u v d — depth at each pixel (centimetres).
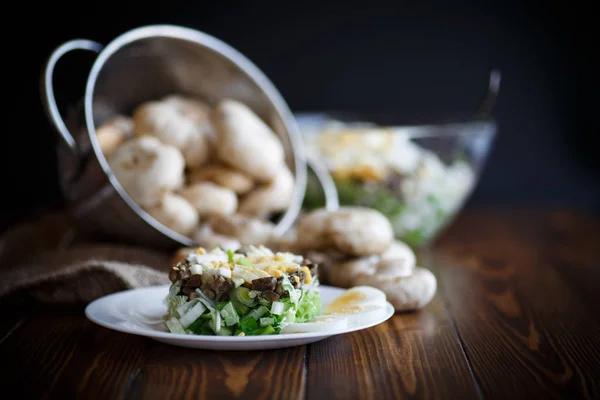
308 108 135
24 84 129
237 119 69
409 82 134
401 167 75
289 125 75
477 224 106
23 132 130
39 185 132
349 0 133
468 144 78
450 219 82
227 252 47
